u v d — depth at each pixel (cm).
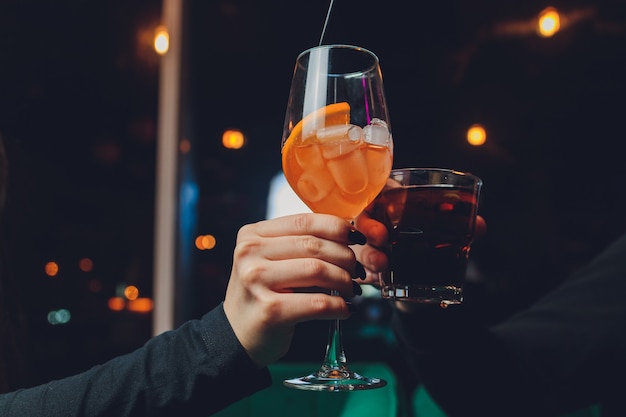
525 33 506
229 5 505
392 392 157
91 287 374
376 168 81
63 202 368
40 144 342
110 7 342
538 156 548
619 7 468
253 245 75
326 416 158
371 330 354
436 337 108
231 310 79
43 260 164
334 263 73
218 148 587
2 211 128
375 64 85
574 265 480
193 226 282
